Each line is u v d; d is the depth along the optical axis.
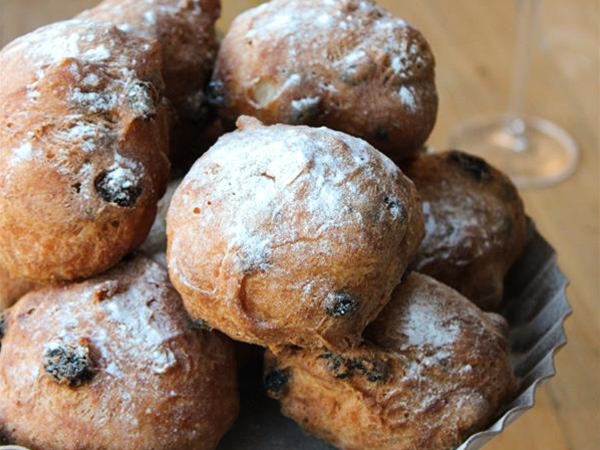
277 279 0.21
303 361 0.23
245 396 0.25
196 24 0.29
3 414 0.22
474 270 0.28
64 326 0.22
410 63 0.27
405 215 0.22
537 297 0.29
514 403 0.24
